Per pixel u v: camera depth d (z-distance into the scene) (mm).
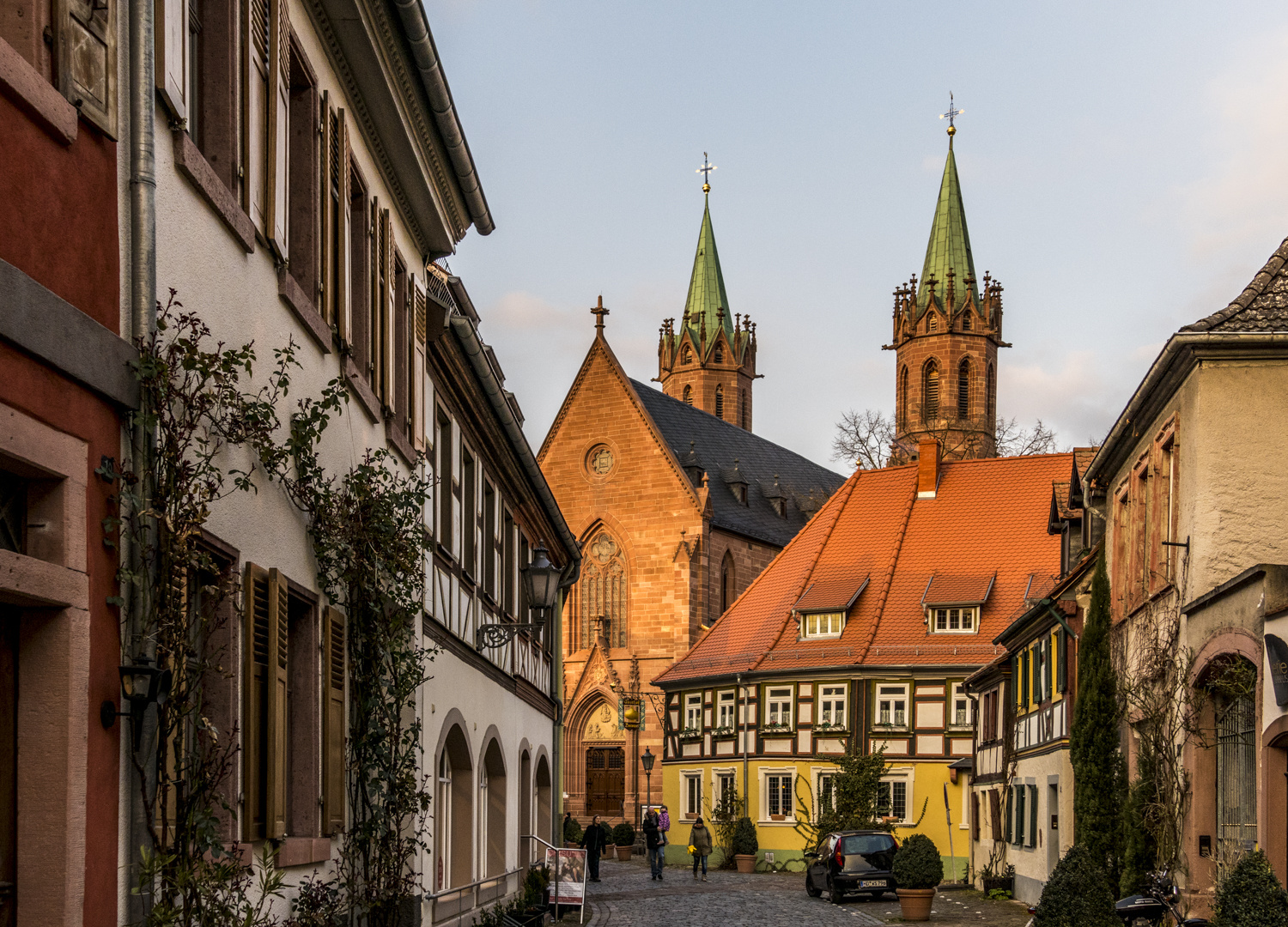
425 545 13695
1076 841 22578
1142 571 21391
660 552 68812
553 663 31422
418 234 15281
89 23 6309
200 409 7293
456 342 16672
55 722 5926
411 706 13531
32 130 5789
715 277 100438
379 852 12117
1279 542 17672
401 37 11562
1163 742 18766
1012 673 35375
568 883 25156
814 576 53938
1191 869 17766
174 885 6844
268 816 8875
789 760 50156
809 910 30562
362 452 12398
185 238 7551
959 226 92312
